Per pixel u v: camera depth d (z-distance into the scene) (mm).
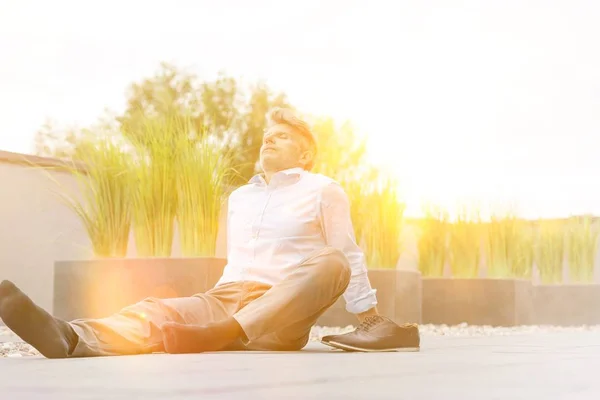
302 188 2912
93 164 5301
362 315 2898
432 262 8852
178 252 7391
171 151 5168
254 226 2896
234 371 1681
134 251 6945
